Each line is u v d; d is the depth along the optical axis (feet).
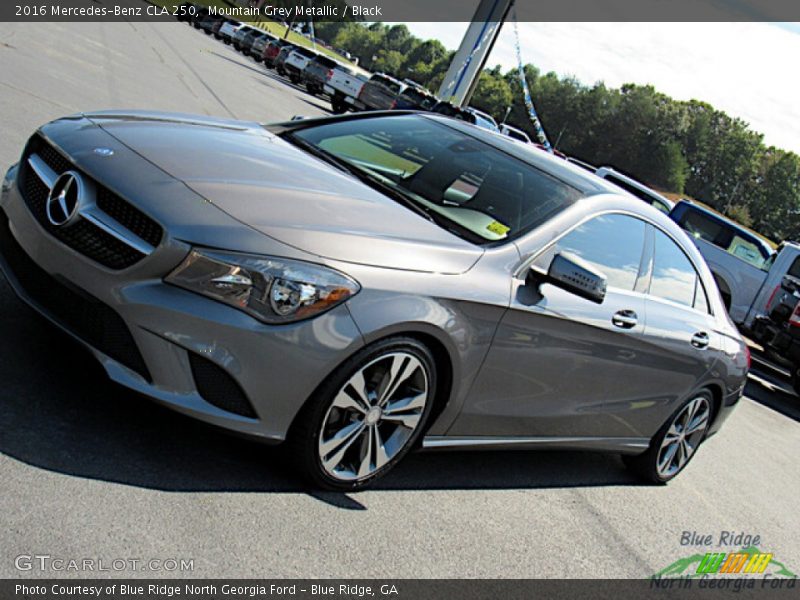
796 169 414.00
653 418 14.58
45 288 9.18
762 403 29.27
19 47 36.42
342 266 8.94
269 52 128.06
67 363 10.37
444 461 12.63
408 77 504.43
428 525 10.37
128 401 10.09
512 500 12.26
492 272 10.46
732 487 17.35
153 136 10.50
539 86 424.87
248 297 8.46
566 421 12.60
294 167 10.98
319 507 9.59
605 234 12.51
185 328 8.37
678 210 46.21
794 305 34.40
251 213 9.02
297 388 8.78
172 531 8.05
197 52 90.79
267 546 8.45
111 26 74.79
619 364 12.75
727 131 422.82
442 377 10.44
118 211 8.81
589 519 12.78
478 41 100.42
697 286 15.08
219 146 10.85
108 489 8.30
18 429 8.68
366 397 9.59
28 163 10.07
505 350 10.70
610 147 424.46
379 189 11.44
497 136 14.17
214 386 8.64
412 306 9.34
